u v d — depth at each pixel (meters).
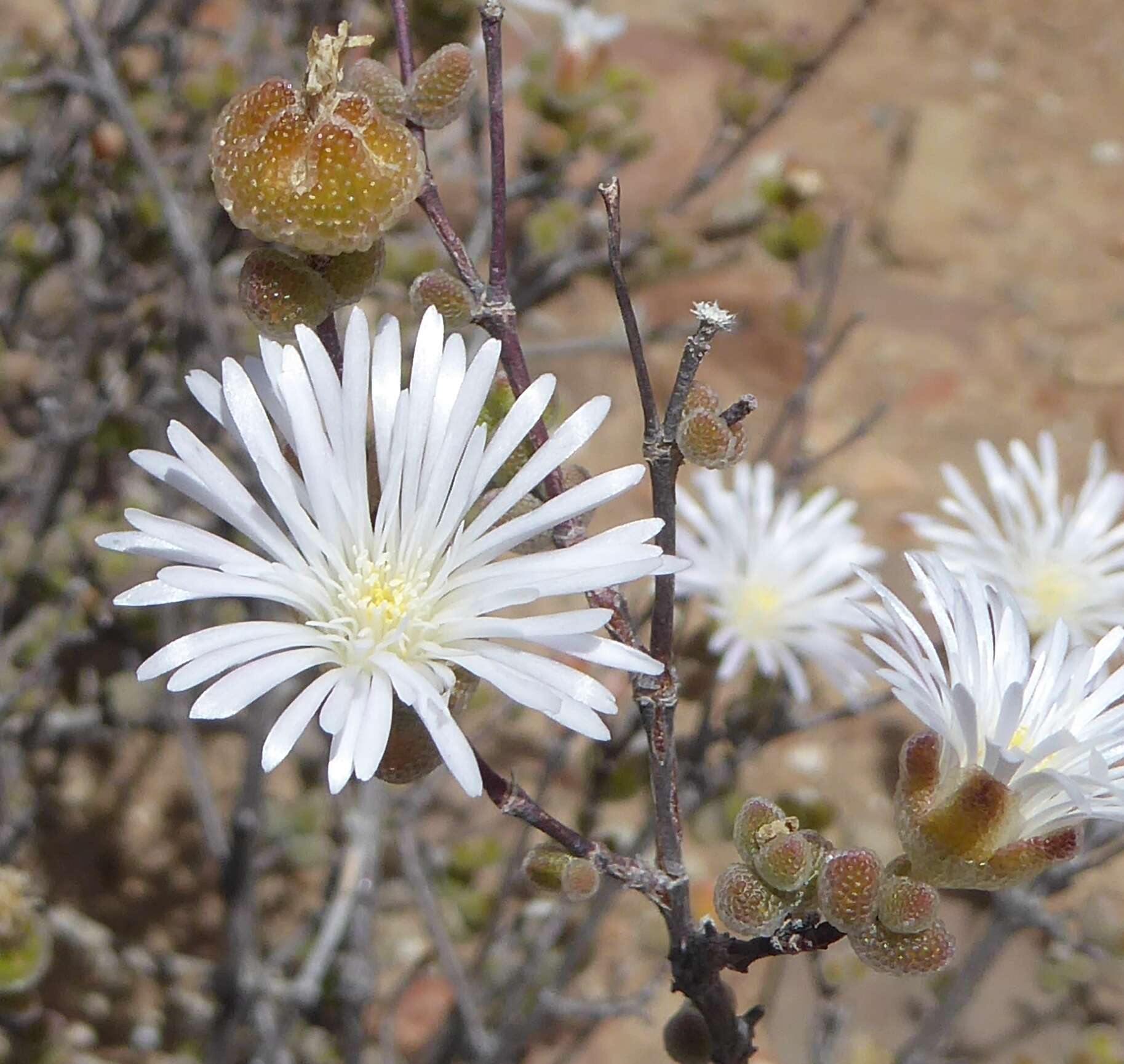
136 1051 0.19
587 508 0.08
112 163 0.19
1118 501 0.15
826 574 0.16
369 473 0.09
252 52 0.20
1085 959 0.17
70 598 0.16
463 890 0.16
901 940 0.08
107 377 0.20
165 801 0.21
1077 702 0.09
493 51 0.09
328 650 0.08
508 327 0.09
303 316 0.08
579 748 0.21
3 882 0.12
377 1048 0.19
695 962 0.09
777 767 0.23
